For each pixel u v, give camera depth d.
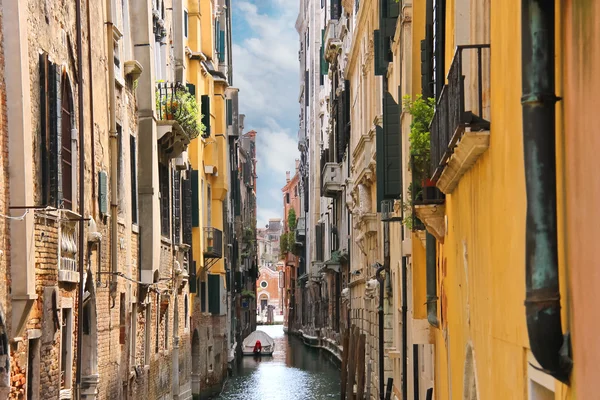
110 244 16.28
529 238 5.18
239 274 54.22
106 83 16.08
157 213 19.75
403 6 16.52
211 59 31.73
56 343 12.48
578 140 4.74
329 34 42.38
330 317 56.72
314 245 66.00
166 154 21.94
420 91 14.54
